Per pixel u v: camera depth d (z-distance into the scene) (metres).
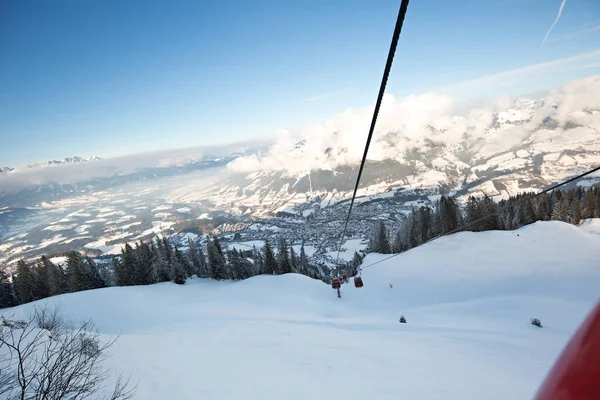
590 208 50.56
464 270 29.66
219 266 42.84
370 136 3.59
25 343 7.09
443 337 11.38
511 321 15.04
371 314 20.64
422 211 48.12
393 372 7.76
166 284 38.41
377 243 51.72
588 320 0.59
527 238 34.81
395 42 2.30
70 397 5.07
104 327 20.59
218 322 14.59
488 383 6.90
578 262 26.55
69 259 38.03
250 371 8.06
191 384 7.33
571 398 0.46
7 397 4.52
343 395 6.66
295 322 15.51
